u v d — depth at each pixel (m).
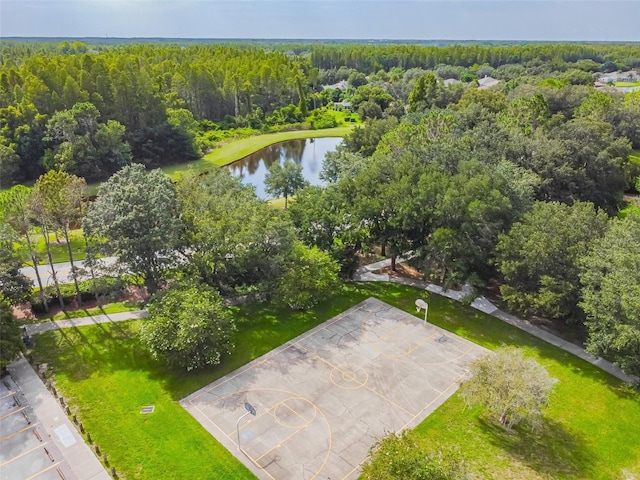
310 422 27.34
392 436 21.62
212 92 120.62
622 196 62.19
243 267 38.44
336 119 135.38
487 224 39.03
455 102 98.88
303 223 43.62
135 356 33.22
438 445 23.61
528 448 25.81
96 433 26.33
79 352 33.50
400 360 33.06
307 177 84.12
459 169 43.59
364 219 42.97
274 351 33.97
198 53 162.12
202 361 31.02
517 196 41.31
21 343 30.95
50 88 81.44
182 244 38.41
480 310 39.84
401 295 42.06
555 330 37.22
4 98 81.19
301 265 38.62
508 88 111.88
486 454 25.28
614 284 29.78
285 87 140.38
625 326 28.19
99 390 29.78
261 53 170.12
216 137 109.19
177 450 25.27
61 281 43.28
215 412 28.02
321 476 23.83
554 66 175.62
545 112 71.06
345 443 25.91
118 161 78.31
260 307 39.88
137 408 28.25
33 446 25.39
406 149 51.94
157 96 90.44
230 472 23.98
